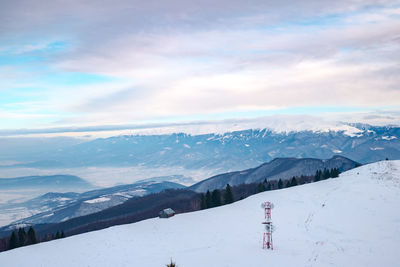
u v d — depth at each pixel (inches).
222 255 1592.0
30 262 1690.5
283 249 1595.7
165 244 1859.0
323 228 1839.3
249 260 1483.8
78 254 1766.7
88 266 1592.0
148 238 1995.6
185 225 2256.4
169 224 2304.4
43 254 1798.7
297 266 1362.0
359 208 2050.9
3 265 1667.1
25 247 1946.4
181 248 1769.2
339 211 2090.3
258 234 1914.4
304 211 2288.4
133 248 1817.2
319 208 2263.8
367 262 1325.0
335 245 1557.6
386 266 1275.8
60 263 1654.8
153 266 1526.8
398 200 2042.3
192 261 1546.5
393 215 1820.9
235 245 1740.9
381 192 2244.1
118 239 1998.0
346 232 1708.9
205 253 1649.9
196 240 1900.8
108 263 1610.5
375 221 1788.9
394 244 1466.5
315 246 1588.3
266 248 1630.2
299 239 1737.2
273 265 1397.6
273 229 1899.6
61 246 1919.3
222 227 2146.9
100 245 1897.1
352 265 1311.5
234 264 1453.0
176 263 1535.4
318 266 1333.7
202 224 2260.1
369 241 1541.6
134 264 1573.6
